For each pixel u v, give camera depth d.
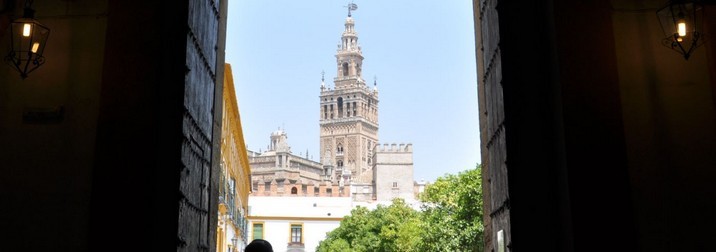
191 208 8.03
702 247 7.02
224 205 28.53
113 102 7.24
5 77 7.49
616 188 6.97
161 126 7.29
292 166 148.88
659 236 7.05
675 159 7.20
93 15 7.62
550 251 7.36
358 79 181.62
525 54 7.82
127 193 7.03
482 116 9.75
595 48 7.27
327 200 91.81
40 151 7.34
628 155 7.21
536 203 7.50
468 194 37.19
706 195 7.12
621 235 6.89
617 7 7.54
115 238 6.94
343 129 179.12
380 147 138.25
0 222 7.19
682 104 7.31
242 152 44.62
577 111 7.12
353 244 62.56
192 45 7.93
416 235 53.88
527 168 7.57
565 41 7.29
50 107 7.41
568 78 7.20
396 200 62.28
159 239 7.17
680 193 7.14
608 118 7.12
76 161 7.30
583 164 7.00
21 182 7.28
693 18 6.93
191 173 8.00
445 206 40.34
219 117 10.14
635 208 7.10
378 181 136.75
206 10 8.82
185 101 7.55
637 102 7.33
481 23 9.72
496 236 8.63
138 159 7.10
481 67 9.79
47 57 7.52
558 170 7.33
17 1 7.65
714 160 7.18
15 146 7.35
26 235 7.17
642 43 7.47
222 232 28.81
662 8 7.11
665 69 7.39
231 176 34.75
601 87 7.19
